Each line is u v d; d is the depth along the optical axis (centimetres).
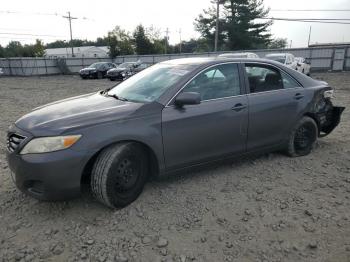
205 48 5306
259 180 429
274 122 460
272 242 305
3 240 307
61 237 311
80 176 321
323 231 321
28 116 361
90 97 427
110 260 281
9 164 338
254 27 4903
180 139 376
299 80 500
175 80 390
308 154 522
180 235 313
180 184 413
